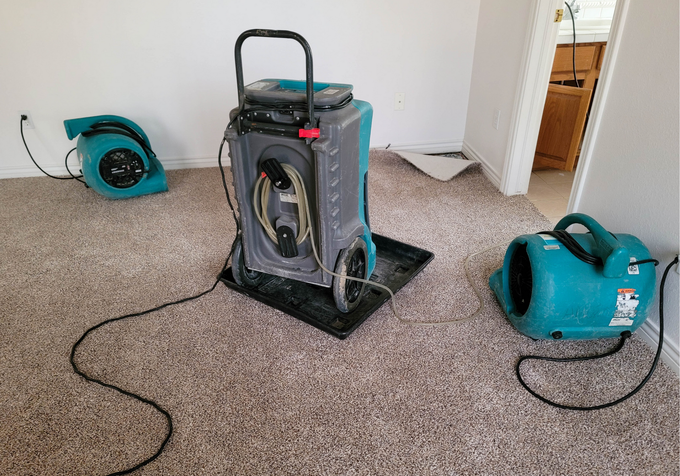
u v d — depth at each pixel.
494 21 2.54
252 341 1.55
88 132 2.38
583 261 1.37
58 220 2.33
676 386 1.36
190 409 1.31
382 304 1.68
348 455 1.19
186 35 2.56
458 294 1.76
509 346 1.52
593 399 1.33
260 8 2.56
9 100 2.59
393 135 3.09
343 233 1.48
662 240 1.44
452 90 2.98
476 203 2.44
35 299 1.76
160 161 2.89
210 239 2.15
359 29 2.70
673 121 1.35
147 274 1.90
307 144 1.33
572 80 3.10
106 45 2.53
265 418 1.29
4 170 2.79
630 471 1.14
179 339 1.56
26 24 2.41
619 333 1.45
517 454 1.18
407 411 1.30
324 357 1.48
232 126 1.38
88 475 1.15
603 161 1.69
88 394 1.36
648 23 1.42
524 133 2.34
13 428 1.26
